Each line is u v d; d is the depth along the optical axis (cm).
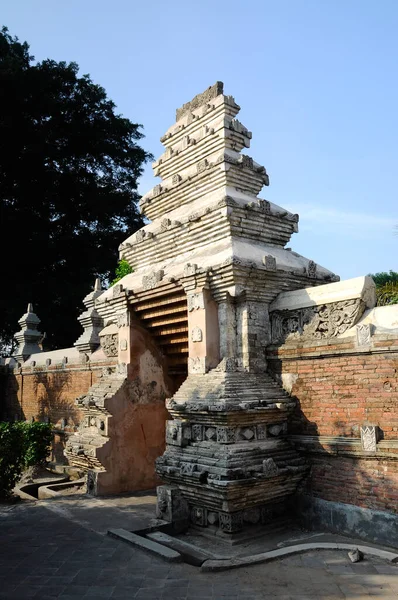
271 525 985
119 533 943
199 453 998
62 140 3806
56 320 3522
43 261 3612
